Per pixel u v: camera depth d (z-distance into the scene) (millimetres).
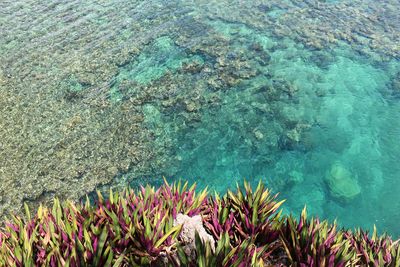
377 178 11391
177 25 18703
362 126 13219
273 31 18172
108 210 5777
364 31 18141
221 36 17781
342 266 5371
